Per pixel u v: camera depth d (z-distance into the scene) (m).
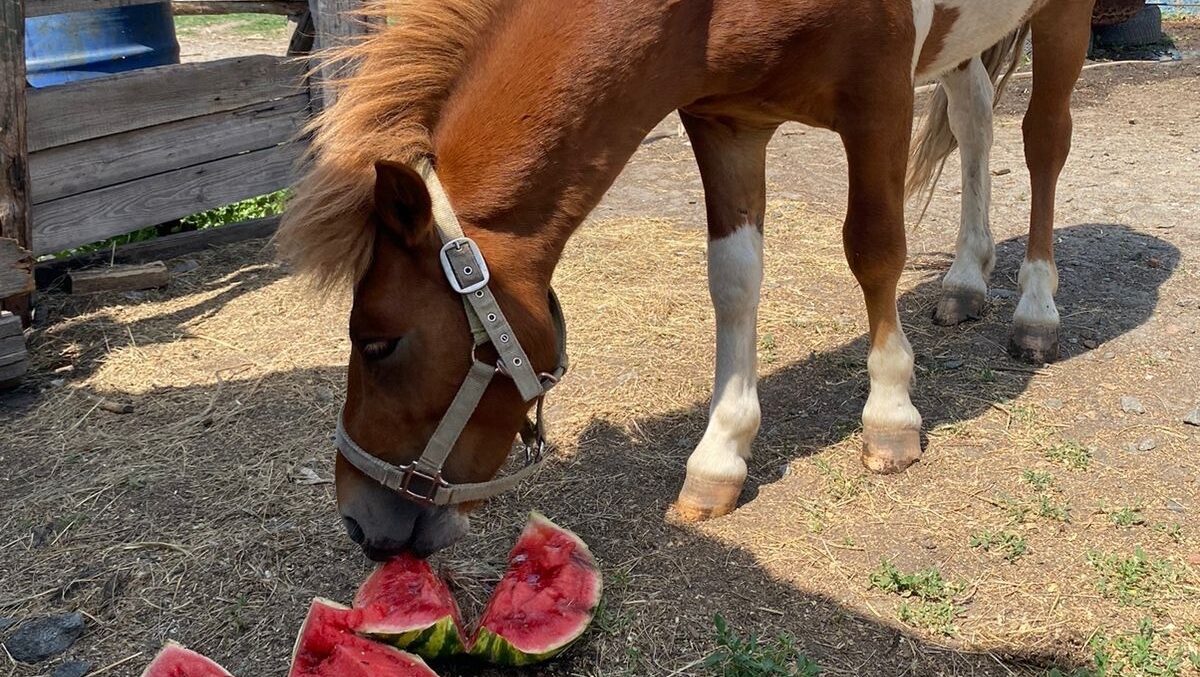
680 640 1.58
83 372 2.54
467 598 1.66
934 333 2.58
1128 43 6.42
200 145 3.21
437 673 1.52
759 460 2.05
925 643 1.56
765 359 2.49
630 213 3.66
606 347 2.58
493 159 1.41
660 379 2.40
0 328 2.36
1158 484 1.94
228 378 2.48
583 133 1.46
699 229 3.46
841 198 3.77
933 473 1.99
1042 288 2.41
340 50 1.46
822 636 1.58
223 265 3.23
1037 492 1.92
